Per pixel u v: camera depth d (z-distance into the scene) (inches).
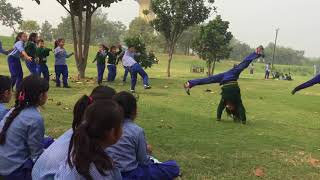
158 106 350.6
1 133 133.7
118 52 546.3
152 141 231.0
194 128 272.5
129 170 134.6
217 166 195.6
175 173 147.9
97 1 566.6
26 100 134.2
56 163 102.0
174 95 441.1
